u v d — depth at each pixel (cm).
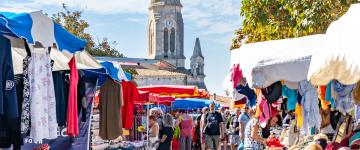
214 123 2039
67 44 748
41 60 774
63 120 859
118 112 1187
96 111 1417
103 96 1188
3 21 635
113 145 1382
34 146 947
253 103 1066
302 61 777
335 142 842
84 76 1046
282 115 1268
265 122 998
